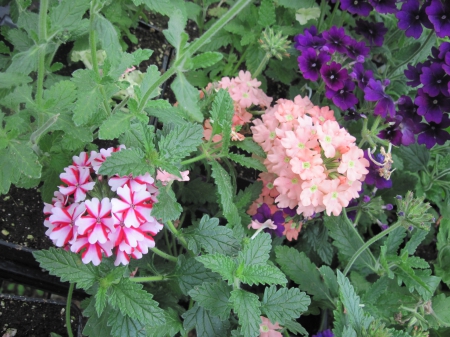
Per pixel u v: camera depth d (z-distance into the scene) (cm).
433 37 34
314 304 29
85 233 18
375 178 28
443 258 32
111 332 20
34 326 26
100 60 30
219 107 24
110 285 20
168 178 22
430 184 32
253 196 28
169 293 25
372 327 22
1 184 20
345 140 25
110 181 20
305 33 31
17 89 21
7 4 30
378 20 37
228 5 38
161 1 21
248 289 30
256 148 27
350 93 29
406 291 29
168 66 35
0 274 27
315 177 24
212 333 22
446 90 28
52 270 19
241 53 37
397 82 35
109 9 29
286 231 29
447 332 30
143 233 19
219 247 22
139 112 20
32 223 28
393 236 28
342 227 28
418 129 30
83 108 20
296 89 33
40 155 23
